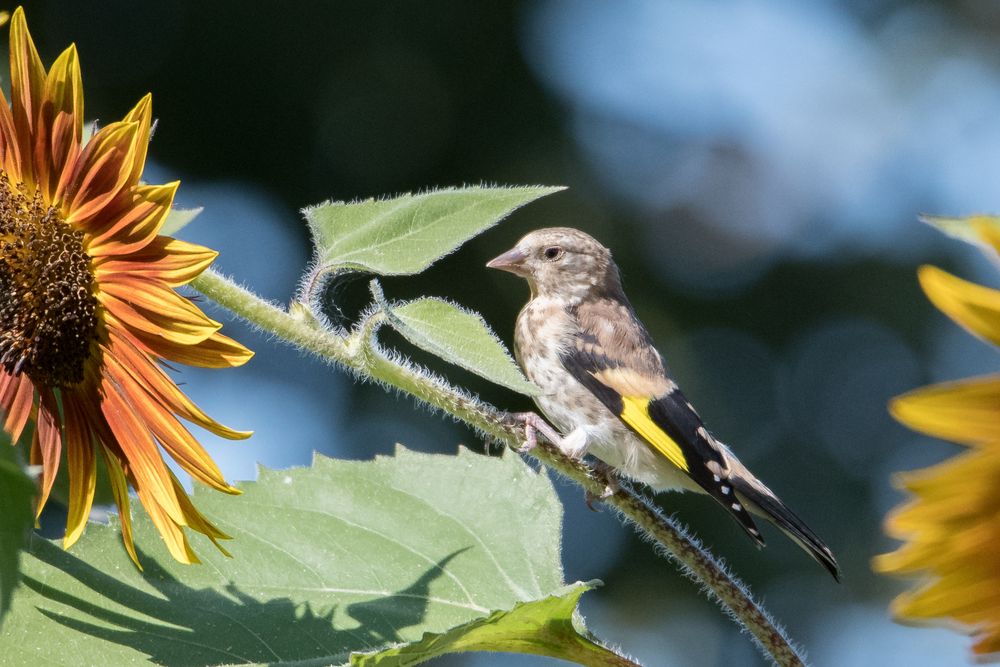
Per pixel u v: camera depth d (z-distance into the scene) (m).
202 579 5.41
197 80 16.69
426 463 6.22
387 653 4.50
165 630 5.07
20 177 5.10
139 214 4.98
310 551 5.73
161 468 4.88
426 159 17.02
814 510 17.33
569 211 17.28
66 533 4.95
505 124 17.31
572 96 17.86
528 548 5.93
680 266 18.08
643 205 17.94
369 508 6.04
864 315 18.30
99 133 5.05
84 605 5.01
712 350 17.81
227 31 16.69
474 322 4.73
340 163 16.86
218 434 4.85
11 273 4.94
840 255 18.56
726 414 17.36
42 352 4.96
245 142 16.72
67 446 5.03
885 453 17.64
